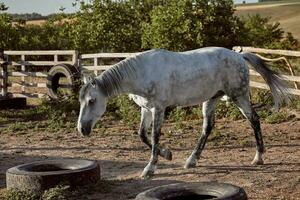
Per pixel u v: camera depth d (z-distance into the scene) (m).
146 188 8.48
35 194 8.10
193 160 9.65
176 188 6.78
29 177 8.25
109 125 15.59
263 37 36.84
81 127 8.61
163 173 9.38
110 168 10.19
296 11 84.00
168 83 8.91
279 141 11.92
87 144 12.75
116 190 8.45
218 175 9.02
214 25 23.02
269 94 15.87
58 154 11.73
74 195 8.11
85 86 8.70
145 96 8.88
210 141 12.21
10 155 11.91
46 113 17.94
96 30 29.98
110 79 8.70
